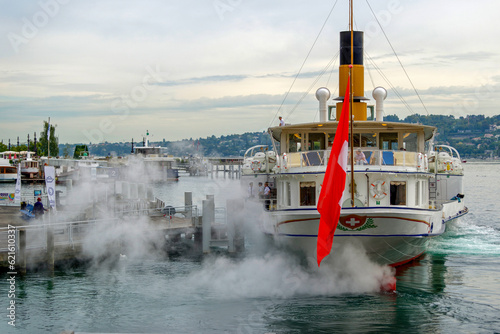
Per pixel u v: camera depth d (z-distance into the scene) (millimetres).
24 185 110062
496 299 25891
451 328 22328
